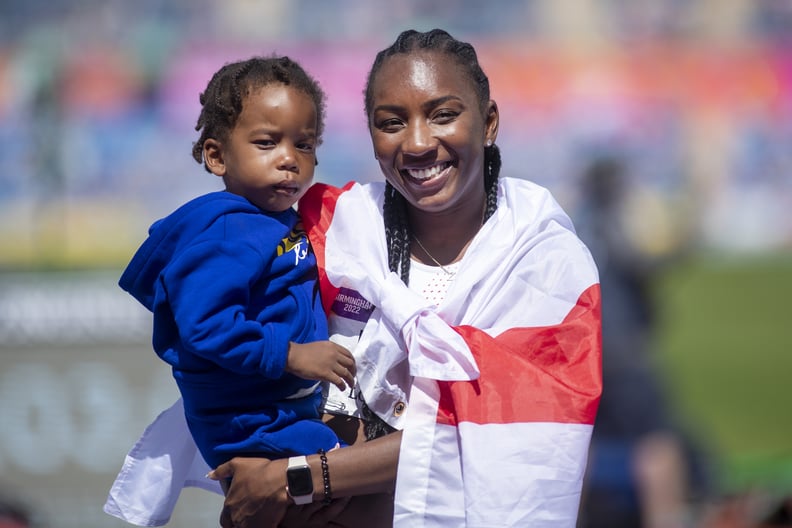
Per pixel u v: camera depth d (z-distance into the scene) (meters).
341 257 4.84
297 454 4.61
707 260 27.98
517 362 4.48
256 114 4.67
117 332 14.21
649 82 31.34
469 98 4.64
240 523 4.60
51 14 30.88
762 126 30.73
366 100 4.83
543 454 4.38
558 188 29.64
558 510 4.34
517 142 30.50
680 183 29.89
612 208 10.19
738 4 32.31
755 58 31.59
